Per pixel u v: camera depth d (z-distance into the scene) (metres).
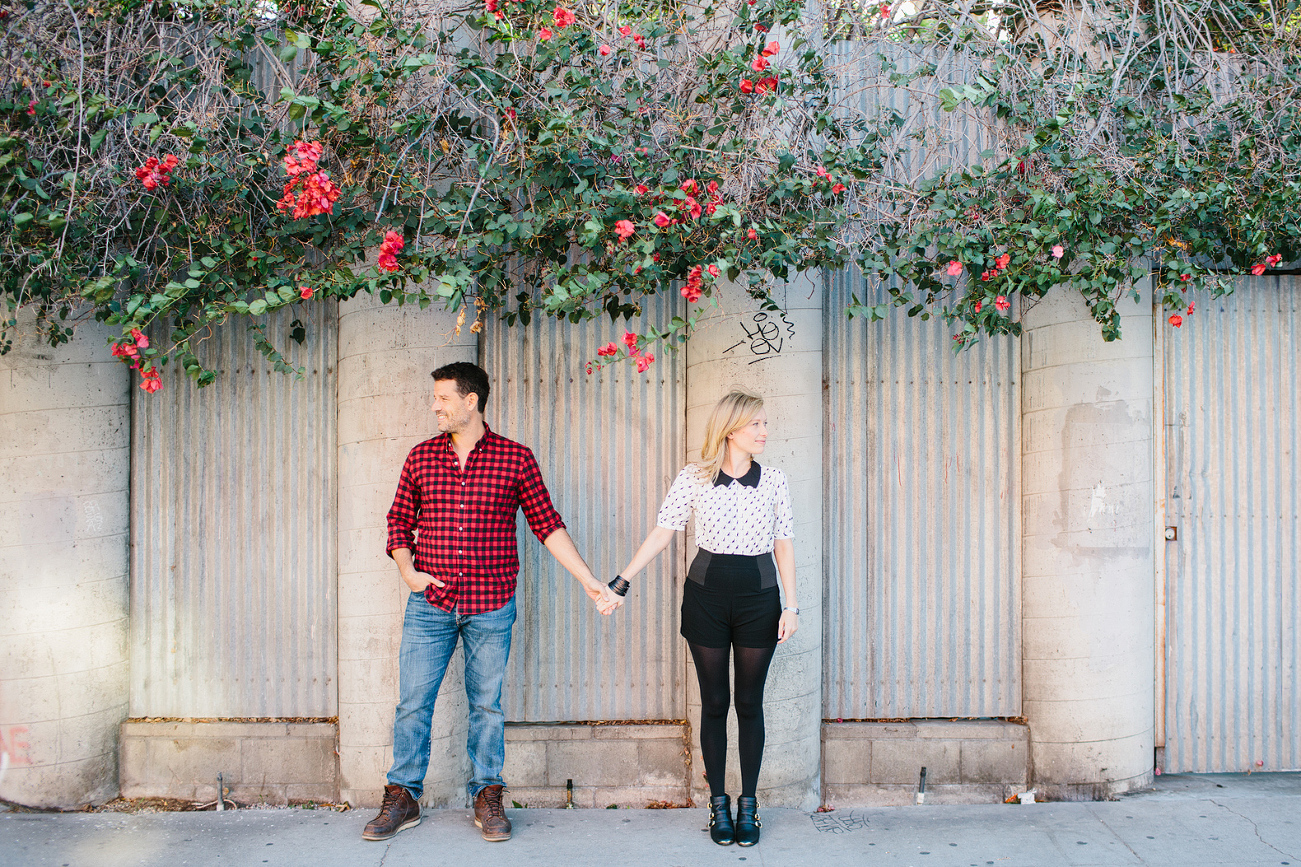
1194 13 3.68
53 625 3.54
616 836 3.39
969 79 3.79
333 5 3.22
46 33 2.99
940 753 3.83
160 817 3.55
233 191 3.22
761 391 3.66
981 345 3.91
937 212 3.32
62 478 3.56
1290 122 3.44
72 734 3.58
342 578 3.67
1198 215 3.44
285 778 3.73
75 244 3.12
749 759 3.27
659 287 3.44
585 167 3.11
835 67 3.49
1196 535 3.96
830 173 3.18
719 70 3.16
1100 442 3.74
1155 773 3.97
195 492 3.81
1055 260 3.25
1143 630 3.81
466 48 3.20
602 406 3.88
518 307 3.83
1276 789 3.81
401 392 3.61
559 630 3.88
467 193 3.19
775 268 3.23
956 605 3.92
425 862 3.17
